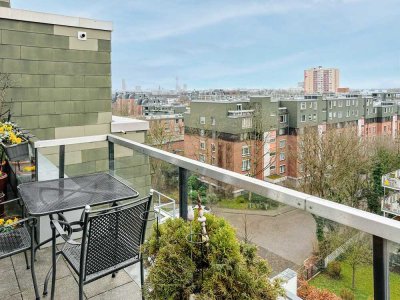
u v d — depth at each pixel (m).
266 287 1.42
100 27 6.23
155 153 2.41
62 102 5.93
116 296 2.25
